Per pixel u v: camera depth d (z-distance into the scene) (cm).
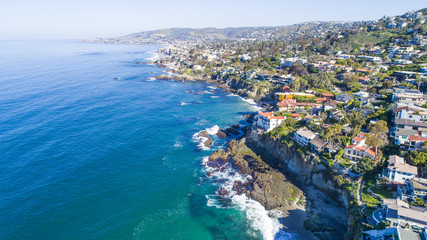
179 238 6169
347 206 6775
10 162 8738
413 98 10762
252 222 6725
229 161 9706
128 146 10431
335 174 7600
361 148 7981
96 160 9231
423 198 6000
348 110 11712
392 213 5347
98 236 6069
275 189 7794
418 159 6975
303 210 7150
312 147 8825
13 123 11938
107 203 7156
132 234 6200
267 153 10419
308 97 14475
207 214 6975
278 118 10856
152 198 7500
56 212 6681
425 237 4569
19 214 6531
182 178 8531
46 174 8219
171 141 11131
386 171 7062
